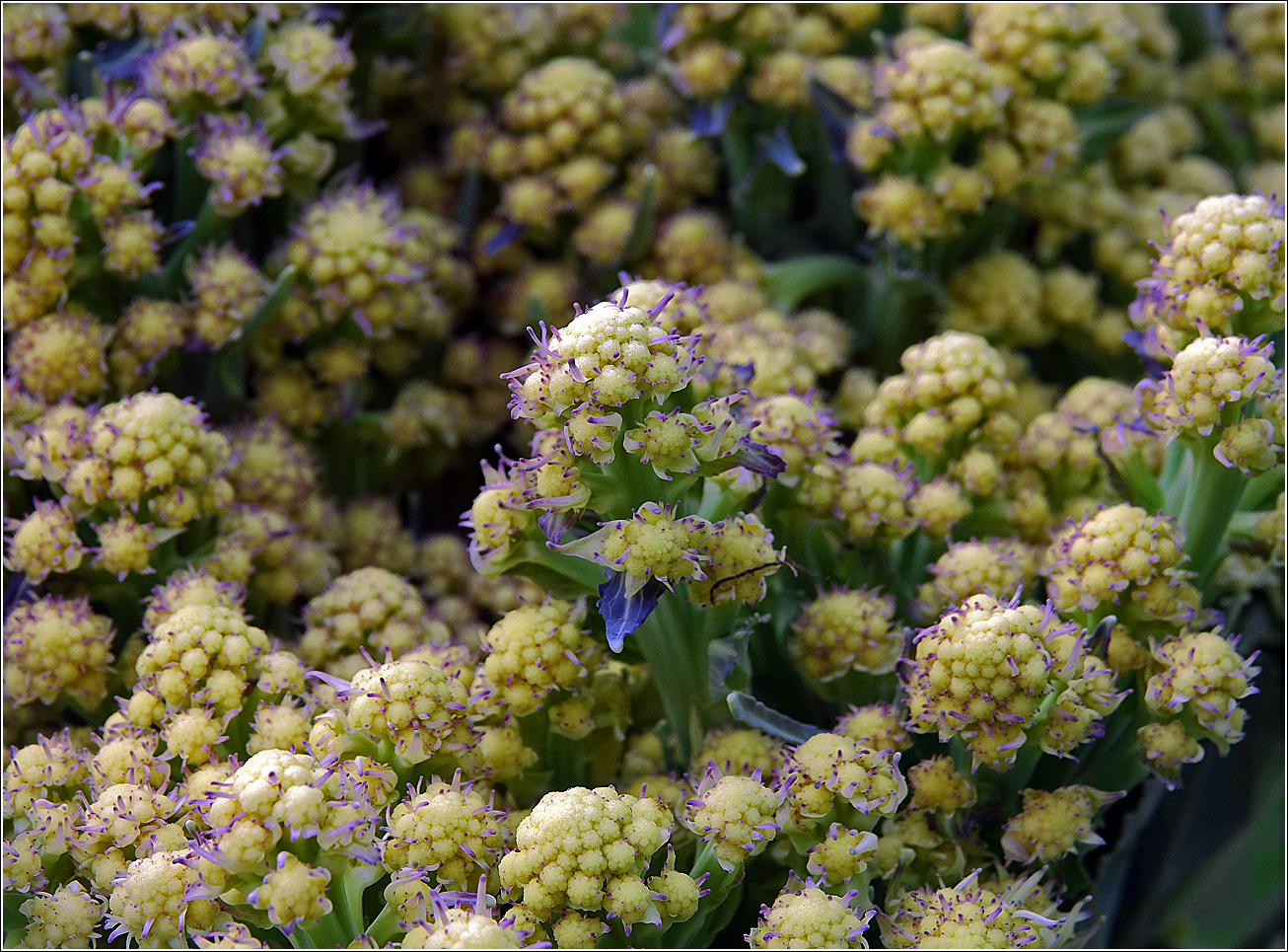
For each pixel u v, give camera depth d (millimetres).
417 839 699
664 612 728
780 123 874
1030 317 848
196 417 767
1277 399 743
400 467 869
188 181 826
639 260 868
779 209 889
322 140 872
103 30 842
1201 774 807
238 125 819
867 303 876
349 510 837
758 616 747
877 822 724
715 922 719
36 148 786
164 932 698
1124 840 778
